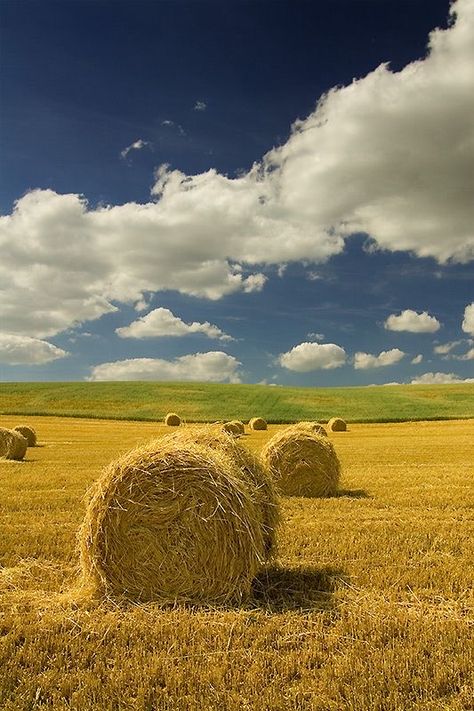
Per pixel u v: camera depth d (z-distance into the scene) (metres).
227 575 7.09
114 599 6.98
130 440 32.62
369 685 4.89
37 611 6.53
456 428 43.59
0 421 49.19
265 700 4.69
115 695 4.82
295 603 6.77
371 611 6.41
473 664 5.21
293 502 13.15
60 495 13.67
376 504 12.84
